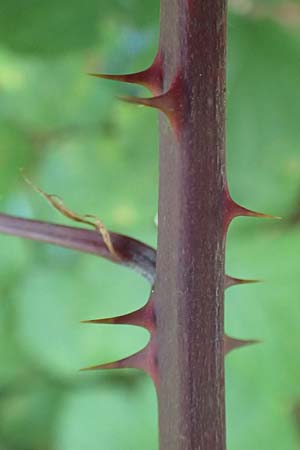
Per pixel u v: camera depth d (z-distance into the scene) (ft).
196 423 0.66
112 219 1.39
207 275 0.65
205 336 0.66
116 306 1.41
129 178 1.39
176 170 0.65
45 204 1.46
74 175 1.43
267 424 1.32
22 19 1.03
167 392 0.66
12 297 1.48
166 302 0.66
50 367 1.45
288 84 1.22
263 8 1.20
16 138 1.47
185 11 0.64
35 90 1.46
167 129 0.65
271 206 1.28
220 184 0.65
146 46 1.22
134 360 0.67
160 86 0.65
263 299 1.33
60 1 1.04
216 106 0.64
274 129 1.23
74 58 1.33
